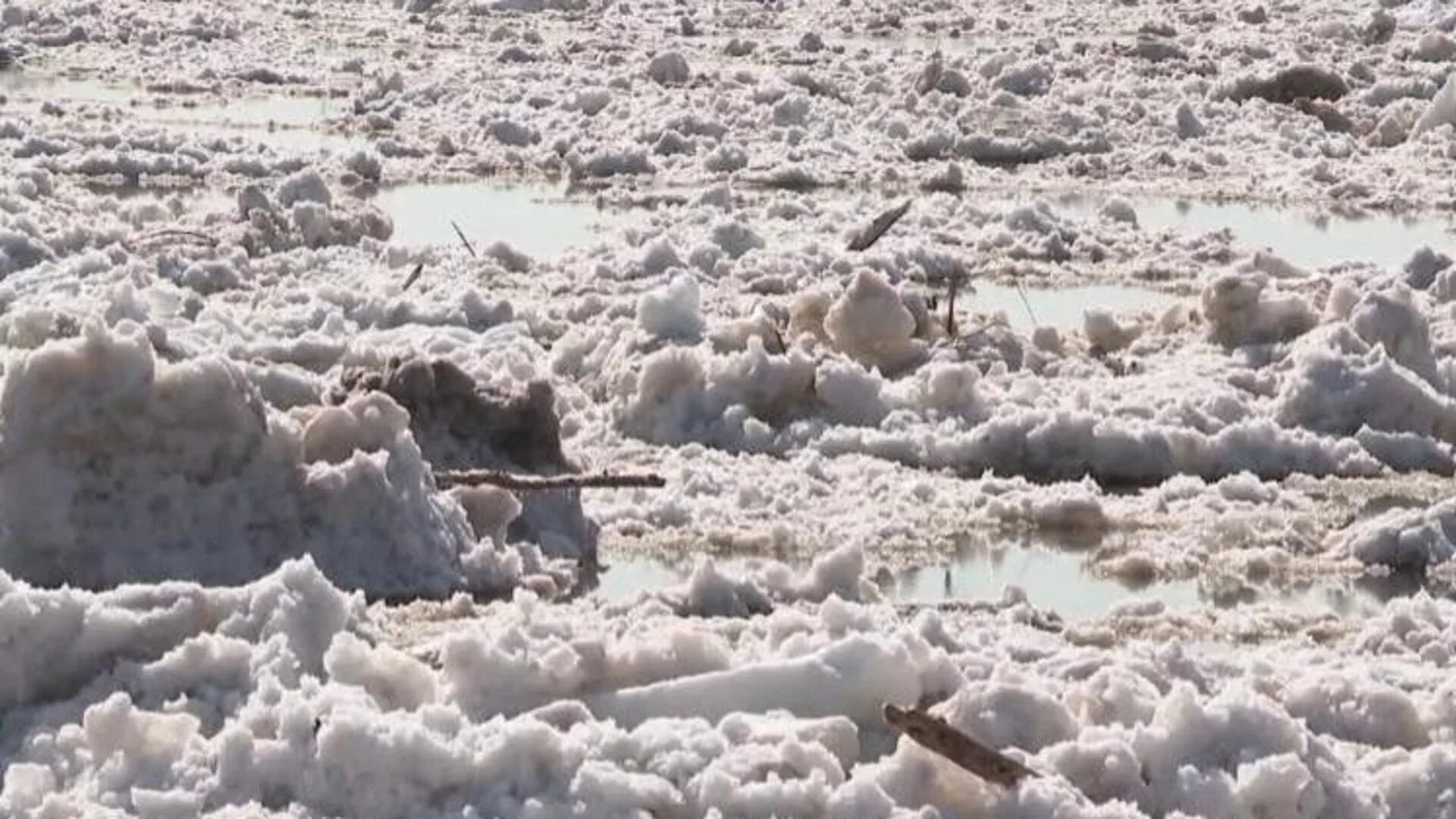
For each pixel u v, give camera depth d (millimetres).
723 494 45562
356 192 84688
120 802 26141
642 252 68250
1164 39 127000
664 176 89562
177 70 116062
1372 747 29609
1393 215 84688
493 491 41094
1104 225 78625
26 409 37531
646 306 54625
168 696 28766
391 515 39031
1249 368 55875
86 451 37688
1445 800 27766
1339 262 70375
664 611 35781
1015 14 149750
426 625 36000
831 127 99438
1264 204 86750
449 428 43781
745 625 33906
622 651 29766
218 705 28547
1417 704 30406
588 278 66750
